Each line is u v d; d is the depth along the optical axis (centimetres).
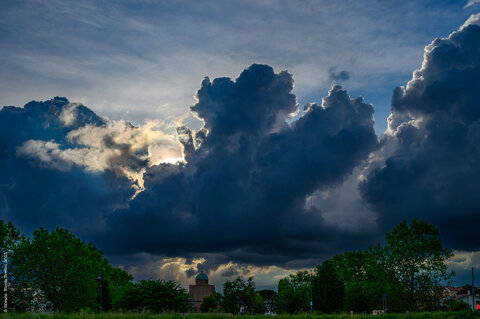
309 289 8100
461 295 10319
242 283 9119
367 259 7725
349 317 4234
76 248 7144
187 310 6153
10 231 5988
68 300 6034
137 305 5959
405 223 5906
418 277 5588
